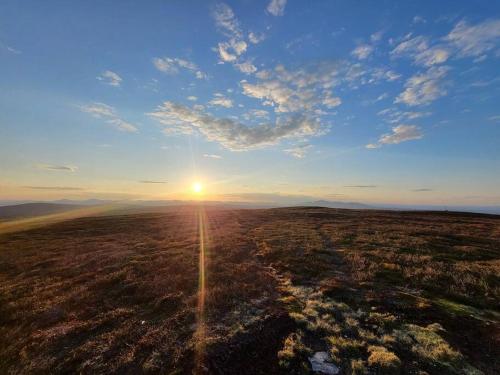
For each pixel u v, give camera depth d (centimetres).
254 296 1524
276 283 1762
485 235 3394
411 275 1766
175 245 3312
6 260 2961
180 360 916
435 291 1502
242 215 7556
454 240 3030
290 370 857
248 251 2838
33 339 1132
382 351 926
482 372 819
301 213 7144
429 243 2817
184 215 8250
